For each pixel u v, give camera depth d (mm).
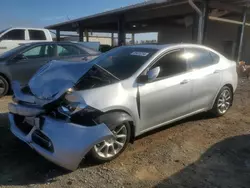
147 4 12430
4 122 5031
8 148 3955
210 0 11055
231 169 3496
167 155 3852
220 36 18188
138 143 4246
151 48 4578
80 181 3166
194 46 5039
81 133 3188
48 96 3447
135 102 3836
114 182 3162
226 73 5500
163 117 4348
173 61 4555
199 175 3336
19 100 3760
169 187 3076
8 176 3246
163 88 4211
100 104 3410
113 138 3531
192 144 4242
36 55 7672
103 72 3818
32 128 3473
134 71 4051
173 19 16891
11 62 7293
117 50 4973
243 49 17766
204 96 5062
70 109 3252
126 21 16797
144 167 3514
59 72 3822
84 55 8117
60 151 3145
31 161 3605
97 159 3488
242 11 12930
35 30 12172
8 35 11586
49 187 3041
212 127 5031
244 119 5559
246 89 8773
